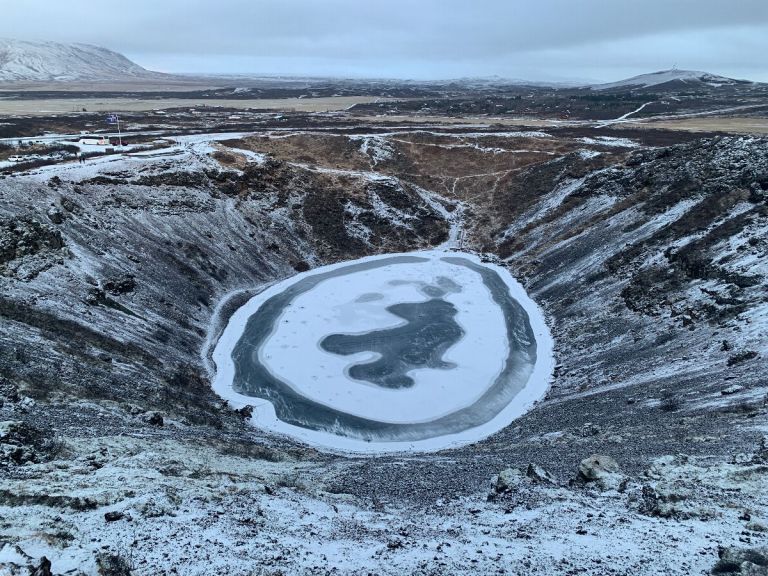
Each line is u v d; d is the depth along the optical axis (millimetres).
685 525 17172
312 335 54375
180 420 33812
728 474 20625
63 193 58312
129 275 52656
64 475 20453
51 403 29016
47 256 46969
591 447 28562
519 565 15203
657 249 56000
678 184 65188
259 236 74250
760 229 48594
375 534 18391
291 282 69188
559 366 47688
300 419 41156
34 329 37125
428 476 27219
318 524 19094
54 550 13484
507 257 77312
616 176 78062
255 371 47688
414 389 44969
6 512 16484
